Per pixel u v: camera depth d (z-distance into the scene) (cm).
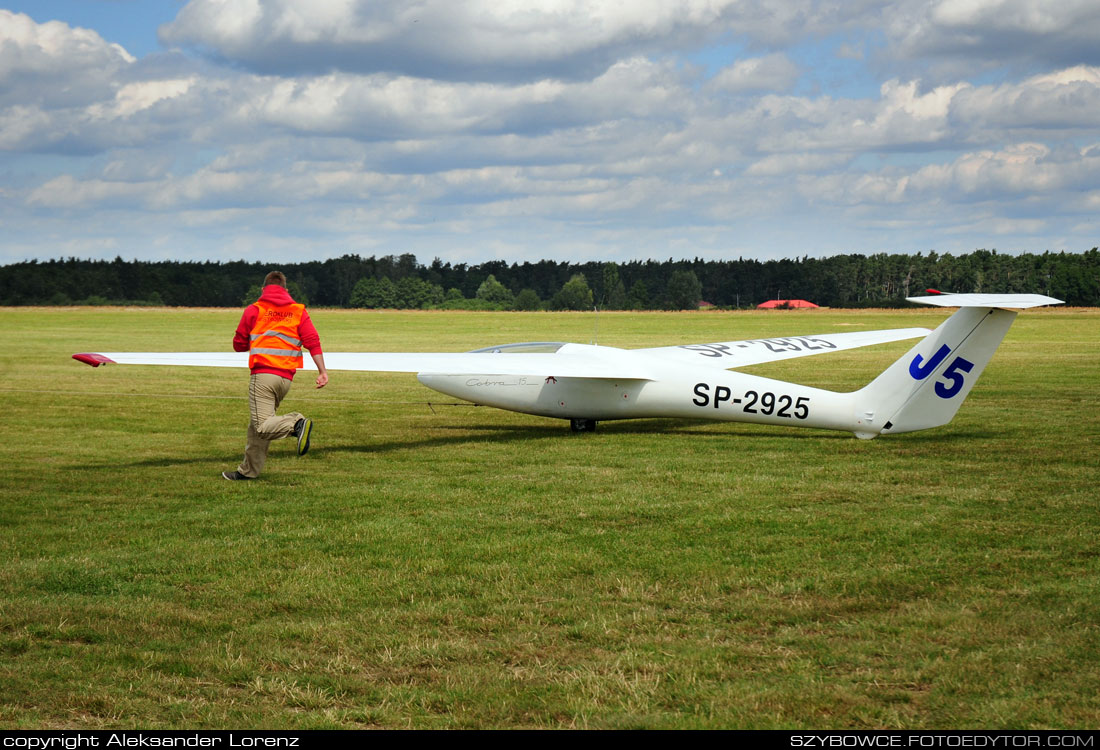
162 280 15225
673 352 1609
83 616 572
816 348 1689
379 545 733
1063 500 866
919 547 706
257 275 16925
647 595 601
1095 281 13788
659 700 450
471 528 787
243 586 630
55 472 1069
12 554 711
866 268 16338
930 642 513
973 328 1166
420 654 511
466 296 17550
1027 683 458
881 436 1291
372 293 15888
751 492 924
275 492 949
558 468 1081
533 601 594
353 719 438
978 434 1305
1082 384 2030
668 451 1198
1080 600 575
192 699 461
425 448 1250
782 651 506
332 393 1989
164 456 1191
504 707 445
